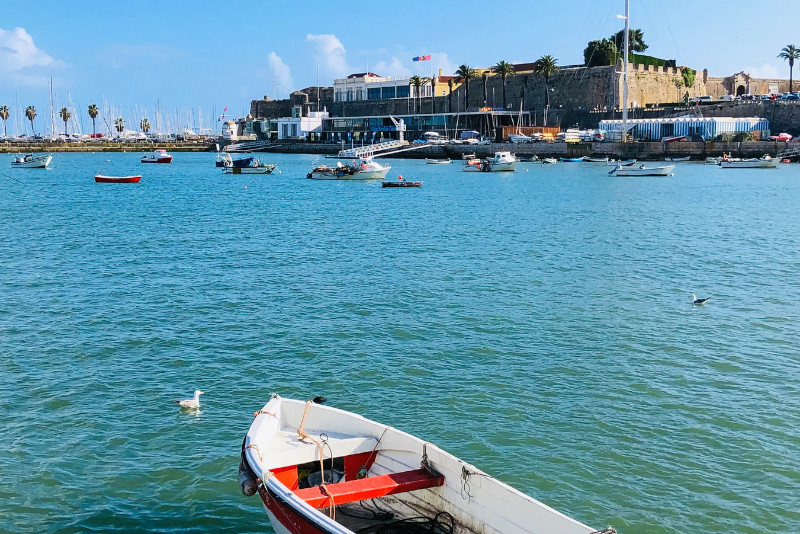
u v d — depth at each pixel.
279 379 24.44
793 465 18.80
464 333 29.42
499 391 23.41
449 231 58.94
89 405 22.27
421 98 198.12
